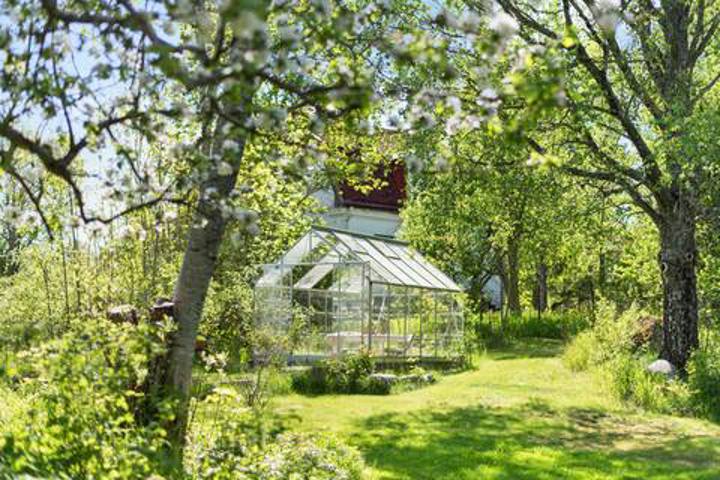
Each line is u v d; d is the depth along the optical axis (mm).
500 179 15945
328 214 35312
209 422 7340
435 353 23000
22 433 5258
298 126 6793
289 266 21562
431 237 30562
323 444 8711
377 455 10367
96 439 5195
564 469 9734
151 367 6887
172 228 14445
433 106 4266
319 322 21609
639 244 24109
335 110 4238
